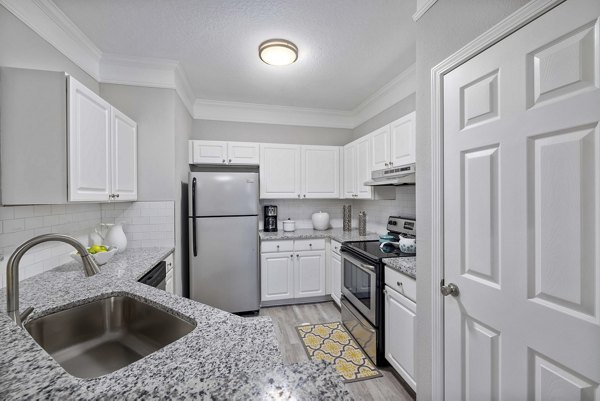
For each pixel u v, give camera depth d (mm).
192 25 1841
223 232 2775
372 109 3234
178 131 2576
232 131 3457
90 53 2109
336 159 3455
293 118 3607
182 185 2760
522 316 888
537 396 850
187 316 895
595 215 715
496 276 982
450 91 1184
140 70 2350
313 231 3453
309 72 2525
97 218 2242
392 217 2734
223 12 1707
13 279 878
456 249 1154
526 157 874
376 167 2584
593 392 719
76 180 1426
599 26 697
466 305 1105
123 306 1194
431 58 1300
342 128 3799
